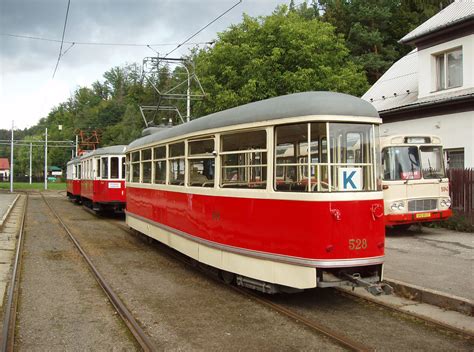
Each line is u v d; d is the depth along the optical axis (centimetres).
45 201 3484
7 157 12812
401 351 534
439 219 1406
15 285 847
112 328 622
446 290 733
